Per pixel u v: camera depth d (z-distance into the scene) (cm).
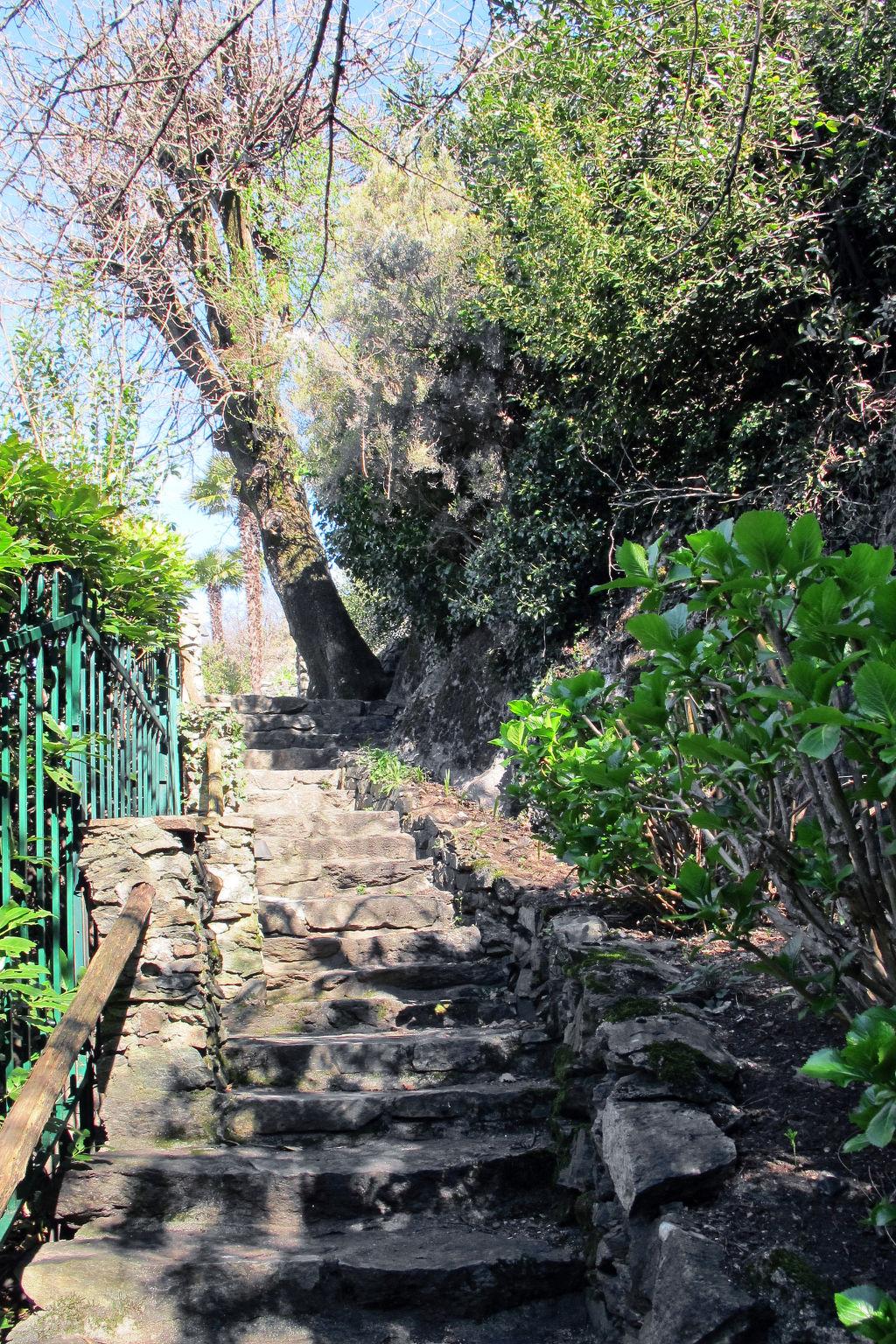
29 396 593
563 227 665
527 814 687
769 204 564
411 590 1025
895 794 238
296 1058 458
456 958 559
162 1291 334
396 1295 336
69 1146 386
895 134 540
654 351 631
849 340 551
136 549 475
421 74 389
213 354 660
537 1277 341
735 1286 242
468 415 887
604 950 413
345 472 1000
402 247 852
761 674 293
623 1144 291
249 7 328
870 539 543
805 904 274
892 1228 251
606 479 738
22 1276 336
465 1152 400
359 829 748
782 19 551
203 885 504
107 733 461
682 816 431
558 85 632
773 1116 301
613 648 697
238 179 434
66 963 389
